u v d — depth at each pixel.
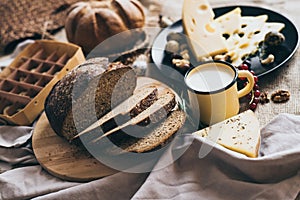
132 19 1.49
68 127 1.17
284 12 1.63
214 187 1.06
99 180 1.08
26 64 1.43
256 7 1.54
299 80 1.30
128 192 1.10
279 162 1.03
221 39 1.42
